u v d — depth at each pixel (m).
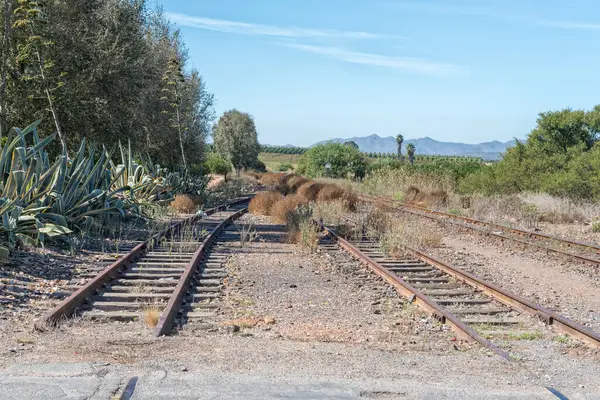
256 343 7.19
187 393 5.32
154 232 17.64
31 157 14.22
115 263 11.45
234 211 28.22
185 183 31.77
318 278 11.88
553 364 6.77
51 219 14.11
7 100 23.28
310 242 15.41
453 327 8.31
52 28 23.17
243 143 80.81
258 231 19.66
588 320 9.10
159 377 5.69
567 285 12.00
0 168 13.99
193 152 39.00
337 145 63.09
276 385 5.61
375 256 14.62
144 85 27.39
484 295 10.53
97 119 24.67
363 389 5.58
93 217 16.83
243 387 5.53
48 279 10.65
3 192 13.48
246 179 68.12
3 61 21.64
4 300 8.82
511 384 5.93
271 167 138.25
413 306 9.62
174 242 15.34
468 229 20.34
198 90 40.78
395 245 14.76
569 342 7.80
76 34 24.19
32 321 7.95
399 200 33.78
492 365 6.57
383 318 8.98
